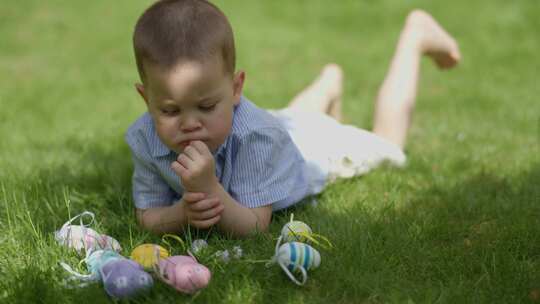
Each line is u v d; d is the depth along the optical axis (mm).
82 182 2346
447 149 2607
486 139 2678
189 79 1958
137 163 2150
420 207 2213
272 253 1993
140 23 2010
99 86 3518
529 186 2283
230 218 2061
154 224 2104
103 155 2555
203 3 2029
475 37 4363
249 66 3881
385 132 2514
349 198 2273
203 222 2029
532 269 1959
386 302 1882
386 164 2436
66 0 5215
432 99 3264
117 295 1867
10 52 4156
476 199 2223
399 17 4875
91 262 1935
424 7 5008
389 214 2166
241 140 2088
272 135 2113
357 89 3518
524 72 3689
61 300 1883
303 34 4559
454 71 3764
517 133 2729
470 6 4965
